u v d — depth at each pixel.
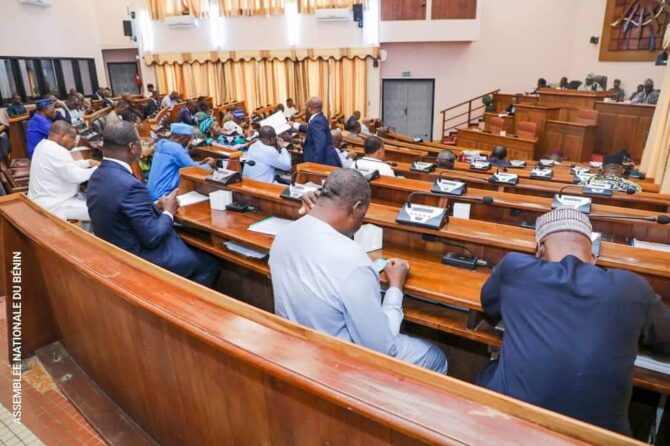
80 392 1.93
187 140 3.79
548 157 7.68
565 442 0.73
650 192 3.71
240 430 1.23
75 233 1.78
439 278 1.63
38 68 10.05
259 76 11.23
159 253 2.20
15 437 1.76
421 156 5.41
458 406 0.82
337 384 0.88
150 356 1.46
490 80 10.95
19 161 5.00
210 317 1.15
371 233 1.87
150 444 1.65
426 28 10.02
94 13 11.83
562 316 1.01
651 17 8.67
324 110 11.05
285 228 1.45
